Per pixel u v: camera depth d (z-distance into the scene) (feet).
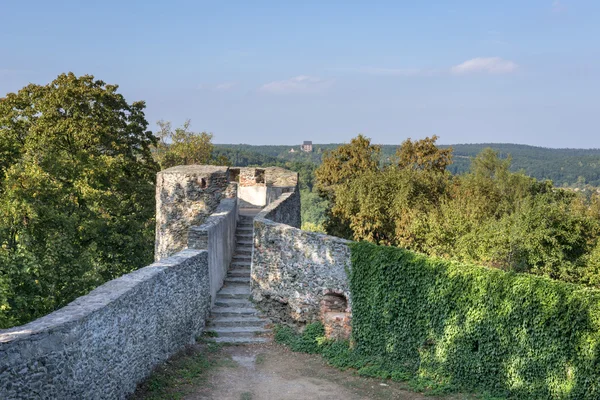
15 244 71.61
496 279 44.50
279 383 47.91
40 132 98.53
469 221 72.54
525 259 67.41
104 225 90.43
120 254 95.20
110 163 96.02
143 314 43.68
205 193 75.05
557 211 70.69
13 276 63.00
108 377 37.47
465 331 46.32
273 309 61.57
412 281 50.16
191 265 54.80
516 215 71.05
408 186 90.17
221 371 49.60
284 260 60.90
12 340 28.73
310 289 58.75
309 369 51.57
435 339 48.42
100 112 105.70
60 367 31.91
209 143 188.85
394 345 51.39
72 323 33.19
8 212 69.92
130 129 111.34
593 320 38.83
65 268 70.79
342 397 45.44
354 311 54.85
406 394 46.09
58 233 72.95
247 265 70.90
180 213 75.56
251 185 102.06
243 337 57.77
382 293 52.37
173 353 50.39
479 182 101.86
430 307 48.83
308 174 279.90
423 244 76.69
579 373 39.42
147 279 44.65
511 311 43.24
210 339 56.75
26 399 29.32
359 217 91.86
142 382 43.19
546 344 41.22
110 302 37.91
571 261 69.10
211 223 63.16
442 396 45.21
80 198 88.99
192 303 55.06
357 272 54.75
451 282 47.34
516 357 42.96
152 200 106.42
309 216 227.40
